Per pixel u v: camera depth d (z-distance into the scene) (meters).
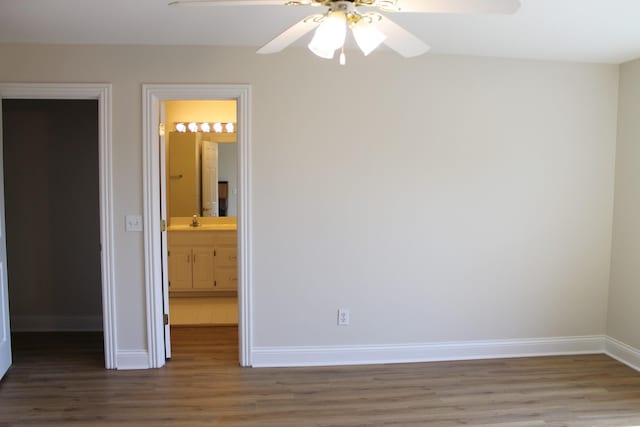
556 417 2.65
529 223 3.42
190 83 3.07
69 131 3.94
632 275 3.34
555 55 3.20
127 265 3.15
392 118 3.21
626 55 3.18
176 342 3.77
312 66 3.13
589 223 3.49
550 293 3.50
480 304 3.43
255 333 3.27
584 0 2.21
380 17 1.70
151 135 3.08
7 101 3.87
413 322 3.37
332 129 3.18
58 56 2.99
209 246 5.09
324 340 3.32
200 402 2.79
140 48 3.03
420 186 3.28
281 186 3.17
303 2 1.70
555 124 3.38
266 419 2.61
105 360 3.25
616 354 3.48
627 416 2.67
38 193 3.96
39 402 2.77
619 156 3.42
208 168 5.22
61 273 4.02
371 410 2.71
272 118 3.13
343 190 3.22
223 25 2.65
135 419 2.60
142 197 3.11
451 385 3.03
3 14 2.44
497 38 2.84
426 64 3.21
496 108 3.30
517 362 3.40
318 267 3.26
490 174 3.34
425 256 3.34
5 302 3.15
